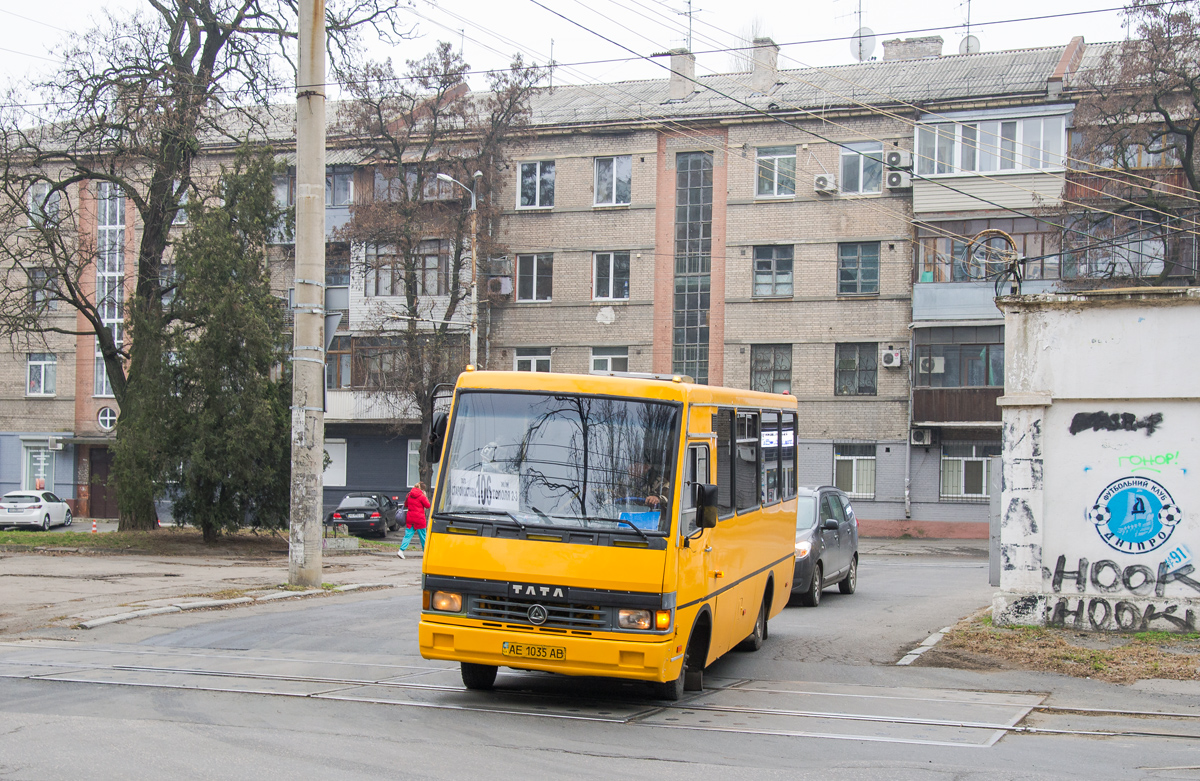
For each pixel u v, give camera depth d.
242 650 11.56
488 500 8.87
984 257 36.47
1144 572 12.02
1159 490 11.98
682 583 8.71
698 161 41.47
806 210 39.94
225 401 25.50
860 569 26.59
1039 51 40.50
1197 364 11.86
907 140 38.56
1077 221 32.59
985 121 36.66
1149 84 28.91
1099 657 11.05
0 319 27.78
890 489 38.53
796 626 14.61
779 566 13.22
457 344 40.06
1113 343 12.16
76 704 8.35
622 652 8.36
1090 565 12.23
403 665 10.78
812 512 17.72
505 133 40.28
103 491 46.84
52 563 21.34
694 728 8.22
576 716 8.53
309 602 16.06
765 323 40.22
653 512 8.66
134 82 26.75
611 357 42.19
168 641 12.08
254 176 27.08
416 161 39.47
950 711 9.06
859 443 38.94
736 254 40.66
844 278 39.56
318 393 17.16
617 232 42.22
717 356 40.94
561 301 42.69
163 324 26.69
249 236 26.98
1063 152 35.78
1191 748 7.75
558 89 46.47
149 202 28.23
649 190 41.91
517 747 7.30
